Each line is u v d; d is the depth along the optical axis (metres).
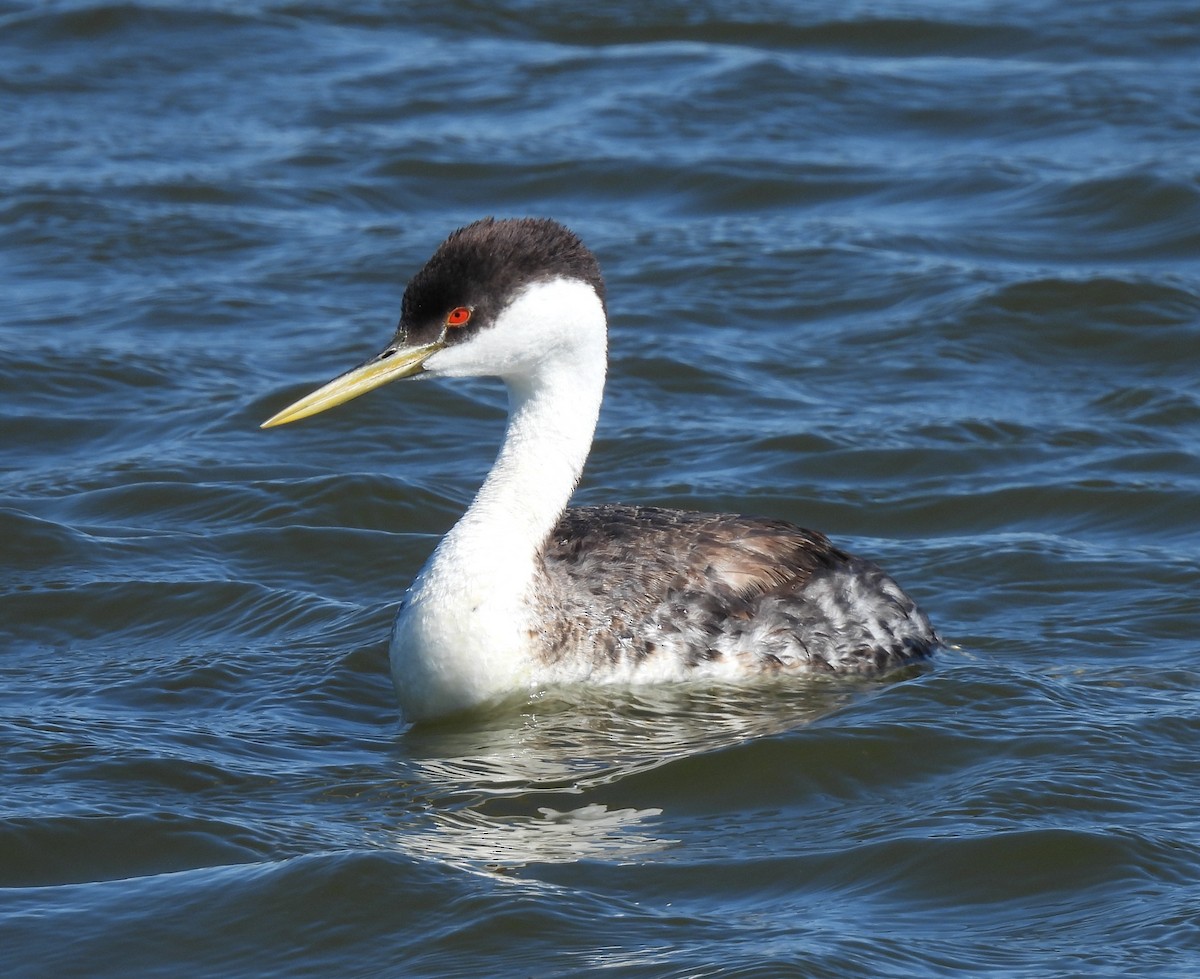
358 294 19.94
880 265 20.41
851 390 17.77
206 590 13.39
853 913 8.98
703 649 11.55
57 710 11.43
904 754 10.66
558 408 11.64
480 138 24.11
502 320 11.45
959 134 24.36
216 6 28.31
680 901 9.09
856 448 16.23
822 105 25.14
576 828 9.86
